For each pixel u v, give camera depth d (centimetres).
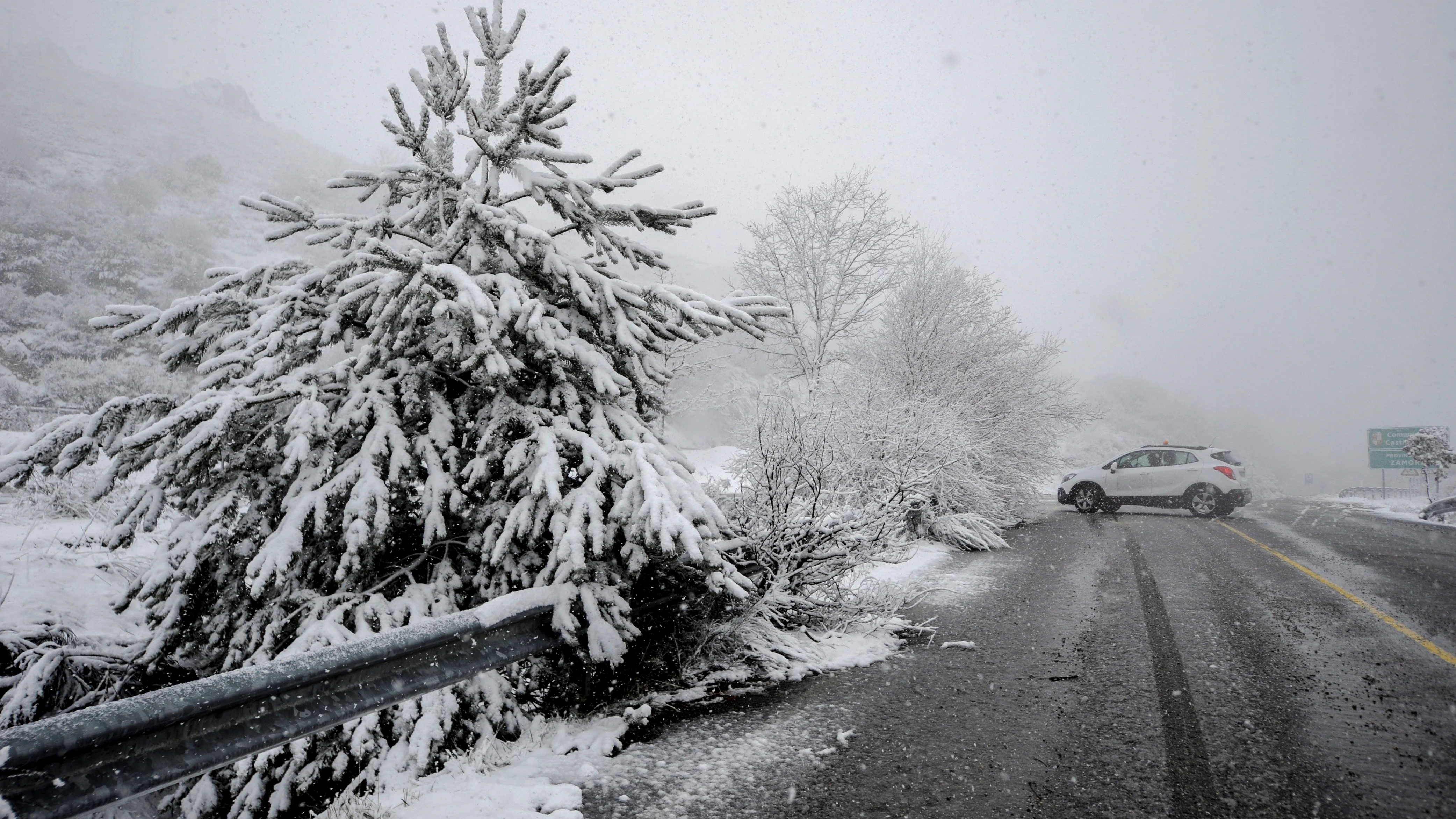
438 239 518
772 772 371
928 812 325
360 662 314
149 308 441
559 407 491
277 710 289
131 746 246
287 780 378
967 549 1195
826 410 941
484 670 378
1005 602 792
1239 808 327
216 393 416
